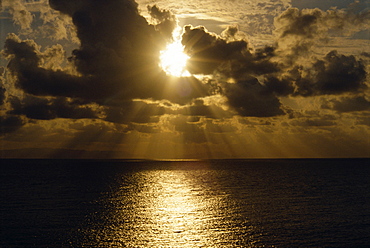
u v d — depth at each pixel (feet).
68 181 417.49
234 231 163.32
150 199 273.75
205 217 196.54
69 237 151.64
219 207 230.89
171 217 197.26
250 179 457.68
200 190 335.06
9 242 142.72
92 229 165.99
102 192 313.94
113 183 403.34
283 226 171.32
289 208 222.48
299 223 176.96
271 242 144.77
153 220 189.26
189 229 168.55
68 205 233.55
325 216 193.47
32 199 259.60
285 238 149.89
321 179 445.78
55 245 140.15
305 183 392.27
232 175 534.78
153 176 524.93
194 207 232.53
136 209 224.94
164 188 355.97
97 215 200.03
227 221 185.16
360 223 175.42
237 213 207.00
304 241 144.87
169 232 163.02
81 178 467.52
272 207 227.40
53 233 157.28
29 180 423.64
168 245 143.33
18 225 170.40
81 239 149.18
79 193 302.86
